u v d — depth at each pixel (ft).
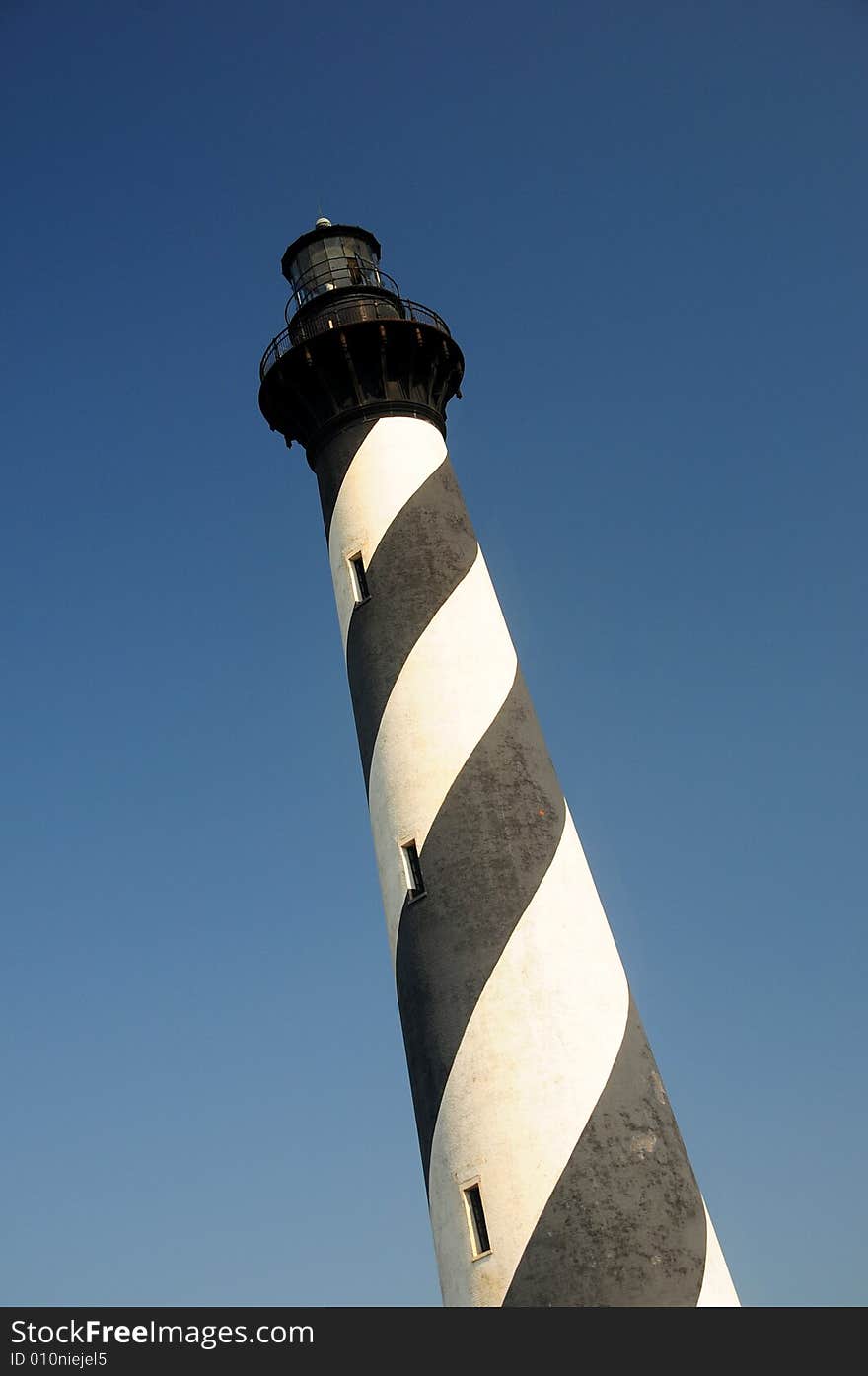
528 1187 61.21
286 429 94.79
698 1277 59.26
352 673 82.79
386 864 74.90
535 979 66.74
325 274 99.09
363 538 85.20
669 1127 64.49
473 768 74.28
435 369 92.53
